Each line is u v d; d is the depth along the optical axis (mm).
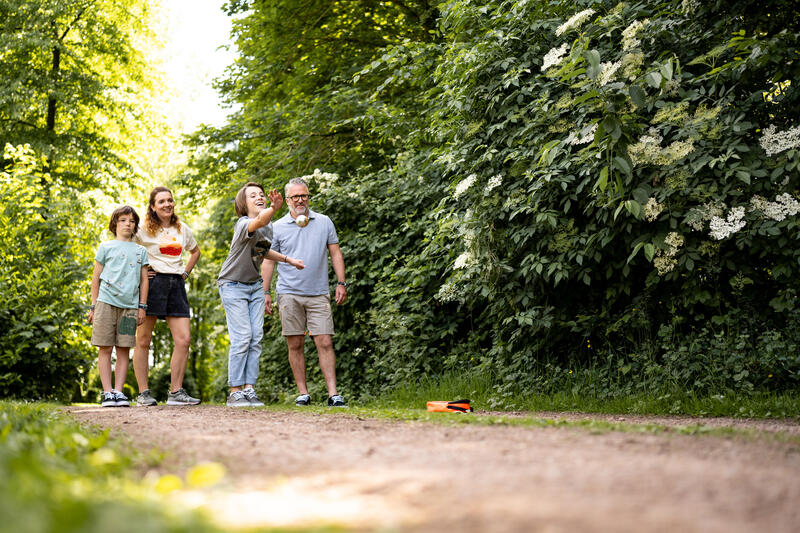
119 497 1636
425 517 1594
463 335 8656
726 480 2008
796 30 6043
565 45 5734
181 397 7035
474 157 7090
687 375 5770
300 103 13531
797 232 5473
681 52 6254
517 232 6633
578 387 6355
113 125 18594
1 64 17203
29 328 9594
